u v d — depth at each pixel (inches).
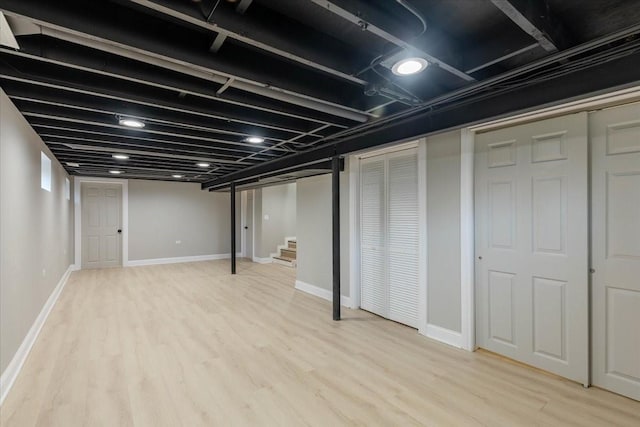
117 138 155.7
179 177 302.5
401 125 120.0
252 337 131.8
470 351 117.0
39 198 143.4
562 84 79.8
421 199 132.3
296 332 137.3
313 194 203.2
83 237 293.7
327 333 136.0
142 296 196.5
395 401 87.2
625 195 86.4
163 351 118.3
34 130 133.5
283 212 347.9
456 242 120.6
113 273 271.9
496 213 111.9
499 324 111.9
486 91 90.7
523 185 105.0
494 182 112.2
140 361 110.3
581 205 92.9
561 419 78.7
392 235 151.2
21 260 111.7
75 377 99.2
